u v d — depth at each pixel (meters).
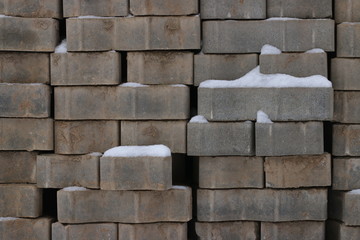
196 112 3.29
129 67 3.17
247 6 3.14
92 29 3.13
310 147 3.06
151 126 3.17
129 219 3.10
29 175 3.21
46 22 3.16
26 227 3.18
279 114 3.04
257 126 3.04
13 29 3.14
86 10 3.14
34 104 3.14
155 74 3.16
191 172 3.62
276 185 3.11
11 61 3.19
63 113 3.16
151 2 3.11
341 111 3.18
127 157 3.04
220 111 3.09
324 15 3.16
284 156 3.11
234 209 3.17
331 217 3.33
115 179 3.05
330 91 3.03
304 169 3.12
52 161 3.15
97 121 3.19
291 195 3.13
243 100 3.07
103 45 3.13
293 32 3.12
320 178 3.12
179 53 3.16
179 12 3.12
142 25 3.12
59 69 3.15
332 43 3.13
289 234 3.16
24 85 3.14
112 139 3.18
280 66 3.11
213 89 3.08
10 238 3.18
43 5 3.16
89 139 3.19
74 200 3.11
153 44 3.12
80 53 3.14
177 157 3.45
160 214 3.11
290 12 3.17
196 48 3.13
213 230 3.19
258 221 3.20
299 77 3.10
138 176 3.04
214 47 3.16
